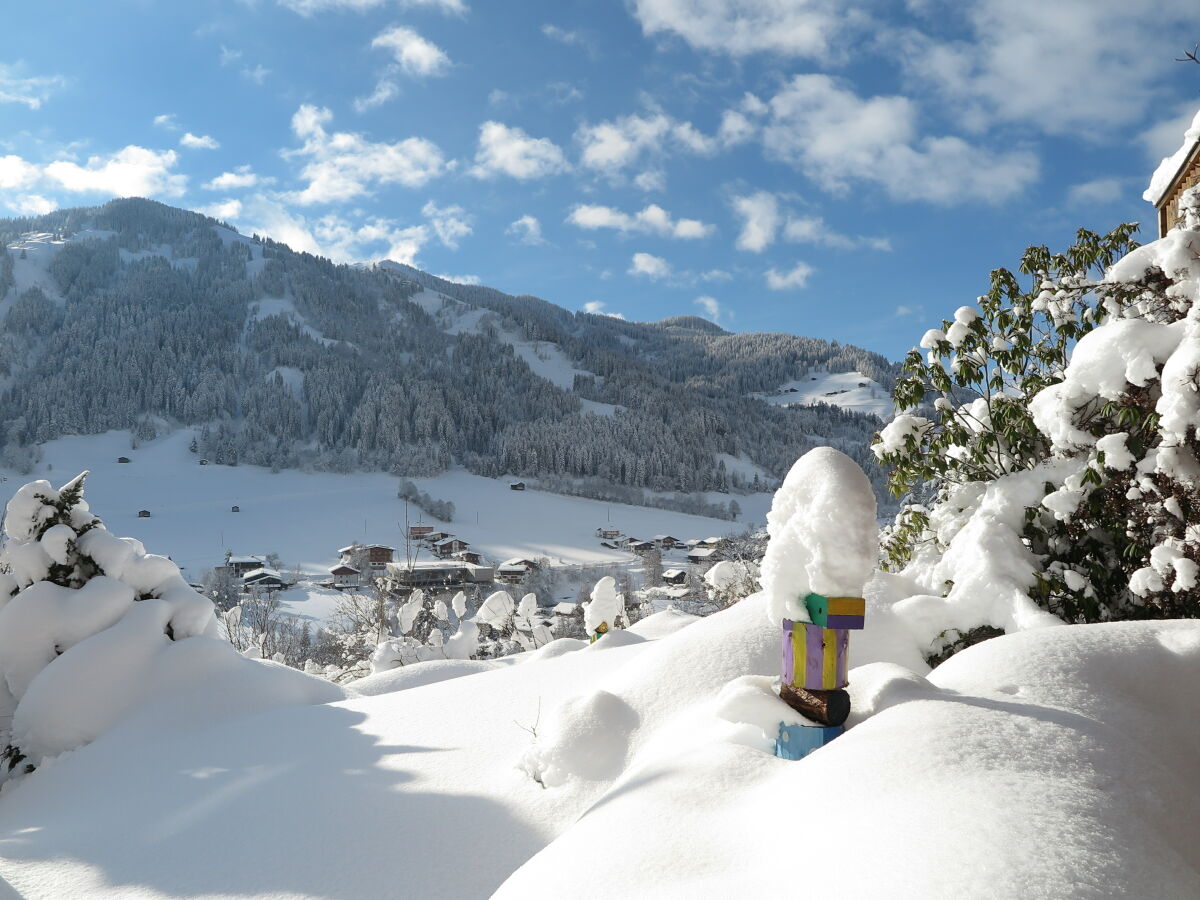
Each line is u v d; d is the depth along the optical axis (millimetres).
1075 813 1530
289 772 3945
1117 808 1605
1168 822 1684
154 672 5434
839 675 2416
